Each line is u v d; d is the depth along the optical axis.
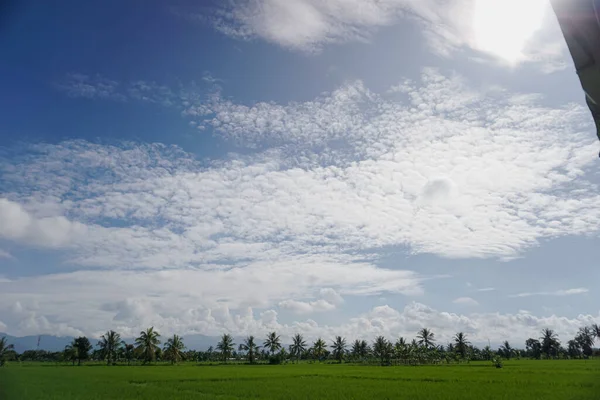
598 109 2.53
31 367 71.94
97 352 105.44
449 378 38.84
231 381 37.84
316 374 47.97
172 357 97.56
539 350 119.94
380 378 40.69
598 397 22.80
